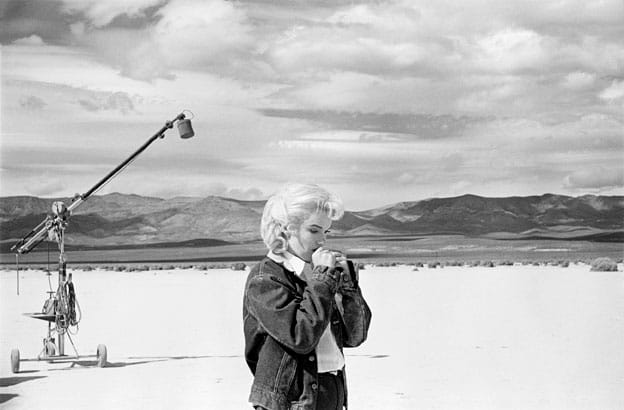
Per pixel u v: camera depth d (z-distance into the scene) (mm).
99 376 9922
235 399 8648
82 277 32250
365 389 8664
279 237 3113
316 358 2990
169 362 11031
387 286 23688
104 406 8219
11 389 9094
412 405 7879
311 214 3094
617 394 8344
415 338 12648
